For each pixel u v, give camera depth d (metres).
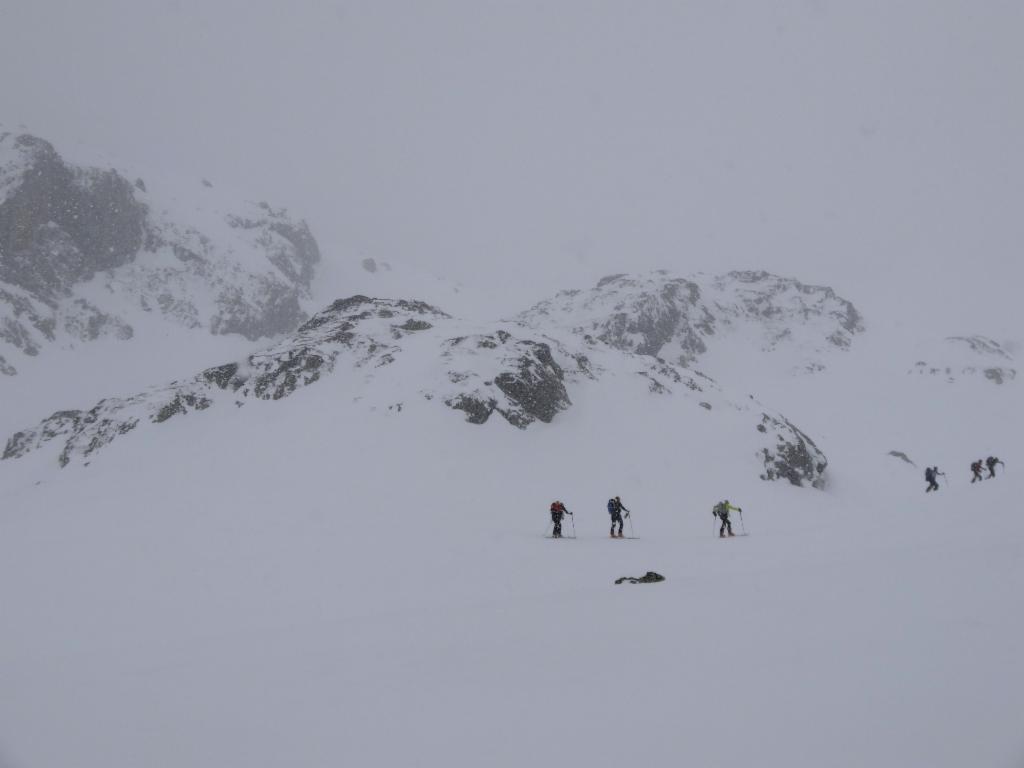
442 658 7.27
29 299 100.94
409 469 38.03
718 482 44.59
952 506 18.47
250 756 4.79
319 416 45.09
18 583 19.33
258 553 21.62
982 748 3.67
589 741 4.46
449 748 4.59
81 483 39.12
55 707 6.38
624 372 60.19
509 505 34.38
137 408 48.84
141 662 8.78
